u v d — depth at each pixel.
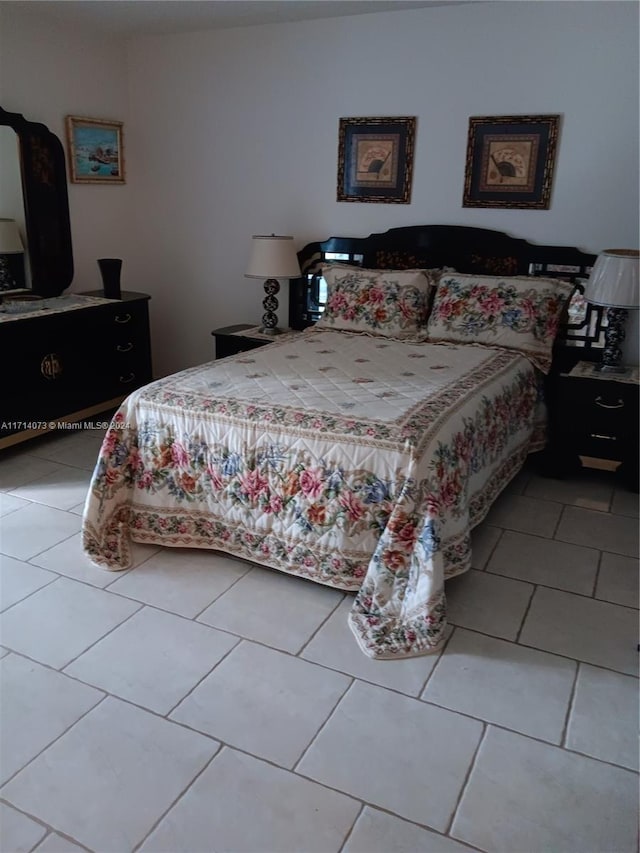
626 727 1.85
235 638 2.20
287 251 4.00
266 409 2.50
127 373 4.32
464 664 2.09
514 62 3.48
